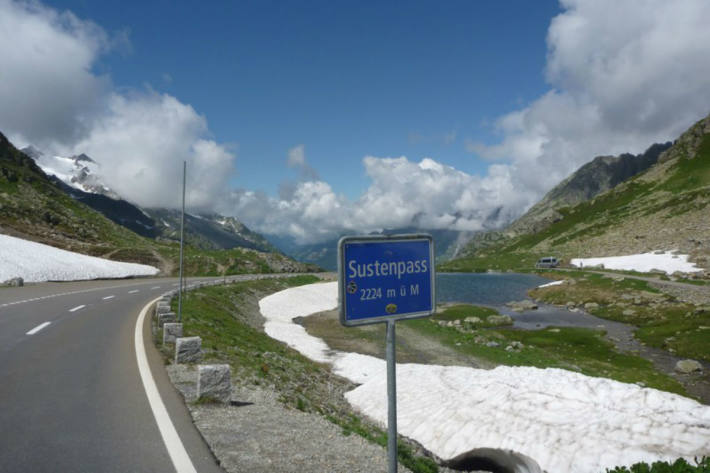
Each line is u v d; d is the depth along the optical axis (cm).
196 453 688
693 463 1020
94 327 2023
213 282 6047
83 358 1391
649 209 18650
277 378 1716
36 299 3266
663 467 742
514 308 7575
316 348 3838
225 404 1001
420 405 1908
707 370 3381
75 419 841
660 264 11300
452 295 9831
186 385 1120
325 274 12038
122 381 1130
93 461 654
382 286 425
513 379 1917
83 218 13300
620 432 1227
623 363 3706
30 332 1855
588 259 14675
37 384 1088
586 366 3578
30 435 758
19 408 905
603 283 9006
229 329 2986
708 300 6412
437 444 1562
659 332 4769
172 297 3444
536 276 14100
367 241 416
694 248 12075
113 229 13688
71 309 2711
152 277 8088
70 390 1041
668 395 1351
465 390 1941
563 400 1524
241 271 10306
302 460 729
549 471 1189
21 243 6794
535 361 3494
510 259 19612
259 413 1000
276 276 9375
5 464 643
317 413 1366
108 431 779
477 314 6581
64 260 6738
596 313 6644
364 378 2773
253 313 5431
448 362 3388
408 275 446
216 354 1677
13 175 13512
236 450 722
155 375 1199
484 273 17112
